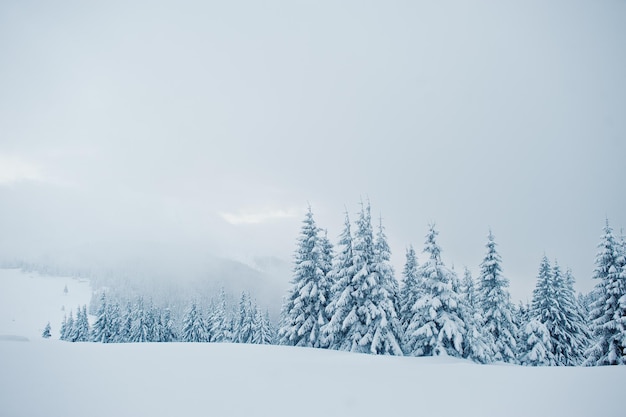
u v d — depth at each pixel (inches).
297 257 1228.5
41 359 450.6
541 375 413.7
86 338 2485.2
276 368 469.1
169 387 347.3
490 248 1279.5
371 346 940.0
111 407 283.0
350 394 339.9
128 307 2404.0
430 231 1064.8
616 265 1077.8
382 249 1152.8
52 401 290.5
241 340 1894.7
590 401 292.0
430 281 1016.2
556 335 1258.0
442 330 948.6
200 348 676.7
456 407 297.7
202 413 276.7
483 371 458.0
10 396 297.1
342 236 1123.9
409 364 544.7
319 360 593.0
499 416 271.4
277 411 287.4
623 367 441.4
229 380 384.5
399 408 298.7
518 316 1710.1
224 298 2239.2
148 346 682.8
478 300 1304.1
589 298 1768.0
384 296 994.7
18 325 5506.9
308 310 1130.7
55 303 6766.7
